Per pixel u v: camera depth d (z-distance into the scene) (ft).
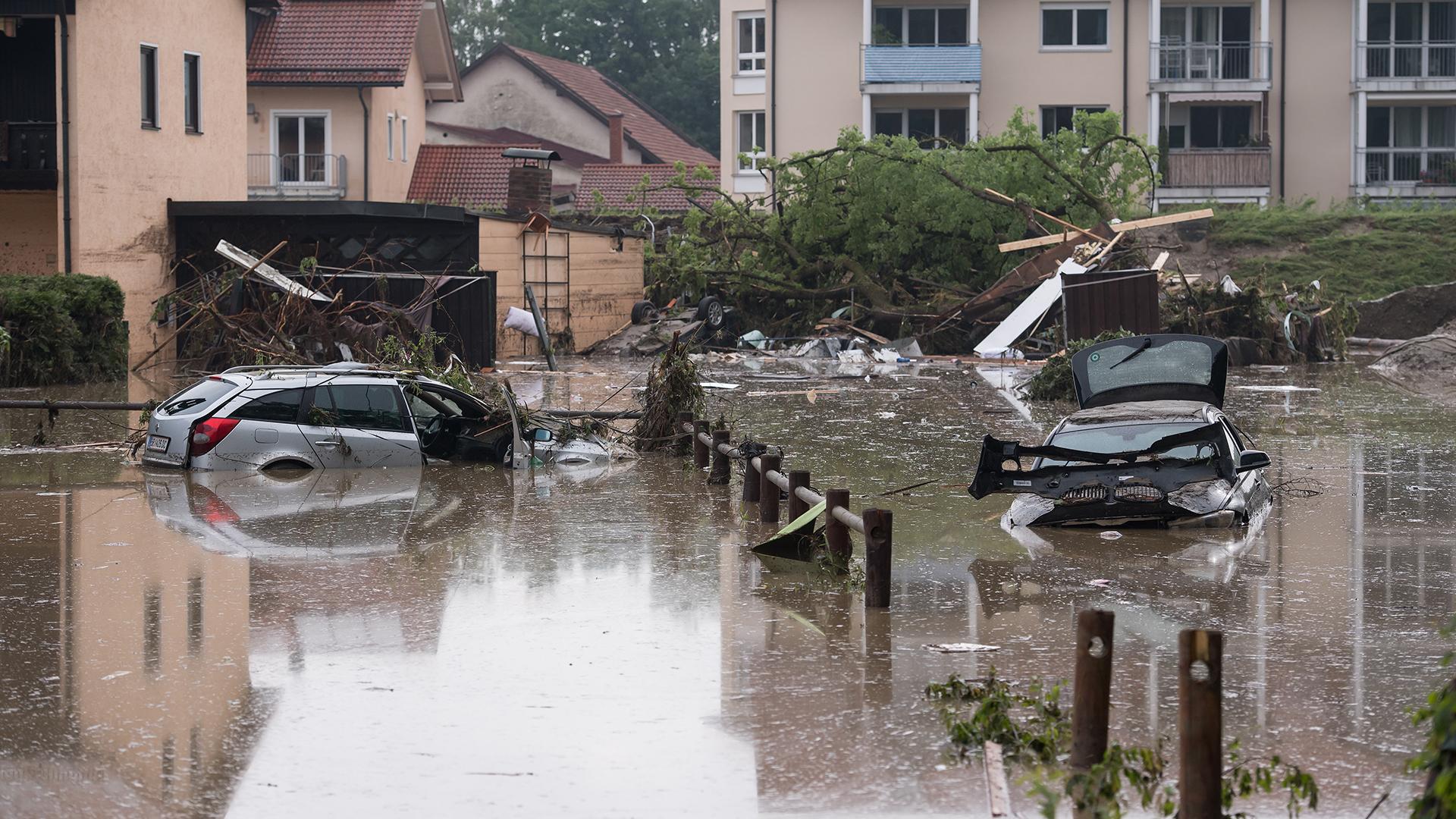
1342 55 192.24
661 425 74.23
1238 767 25.08
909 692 31.30
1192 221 179.93
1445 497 59.67
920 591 41.75
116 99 125.18
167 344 130.00
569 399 101.45
